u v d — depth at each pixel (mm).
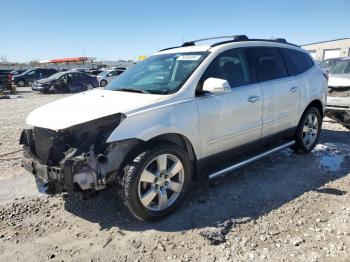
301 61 5605
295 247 3119
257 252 3066
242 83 4445
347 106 7117
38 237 3436
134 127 3371
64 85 23312
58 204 4133
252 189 4398
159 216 3625
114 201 4141
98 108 3564
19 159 5941
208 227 3498
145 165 3416
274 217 3670
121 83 4574
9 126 9453
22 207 4074
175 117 3660
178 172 3768
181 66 4199
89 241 3336
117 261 3021
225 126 4180
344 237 3248
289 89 5043
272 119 4832
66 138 3354
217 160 4277
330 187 4402
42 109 3992
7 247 3279
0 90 23062
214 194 4266
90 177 3234
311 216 3664
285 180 4672
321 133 7320
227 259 2984
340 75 7996
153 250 3154
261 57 4824
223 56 4312
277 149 5066
